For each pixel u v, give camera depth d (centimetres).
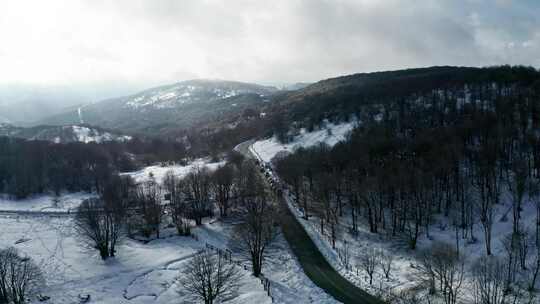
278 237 9938
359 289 7256
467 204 9331
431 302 6334
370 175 10981
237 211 12000
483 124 11694
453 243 8681
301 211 11706
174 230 10850
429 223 9825
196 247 9519
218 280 6631
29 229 10400
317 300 6812
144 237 10356
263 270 8169
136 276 8012
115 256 8950
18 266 7100
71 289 7406
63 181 15588
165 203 12850
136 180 15388
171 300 7019
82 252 9056
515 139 11219
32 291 7131
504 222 8831
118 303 6938
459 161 10806
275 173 15125
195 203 11869
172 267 8381
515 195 9162
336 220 10656
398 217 10181
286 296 6956
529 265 7094
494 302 5894
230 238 10019
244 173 13312
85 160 18325
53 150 18738
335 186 11081
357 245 9300
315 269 8169
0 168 14925
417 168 10438
